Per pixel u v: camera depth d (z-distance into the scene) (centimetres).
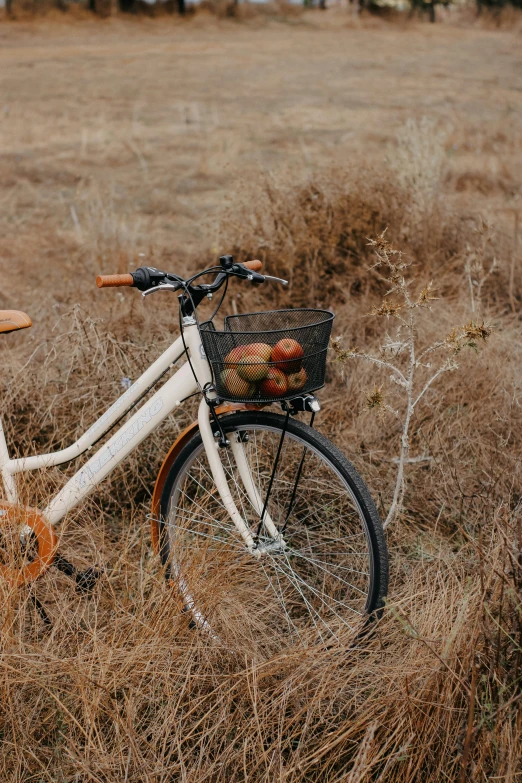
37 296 511
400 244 499
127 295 466
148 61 2212
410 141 598
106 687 221
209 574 254
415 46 2756
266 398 226
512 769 183
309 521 298
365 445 351
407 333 407
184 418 353
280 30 3372
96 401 346
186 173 932
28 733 217
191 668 235
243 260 497
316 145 1049
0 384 363
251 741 216
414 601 258
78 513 291
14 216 754
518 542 214
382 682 227
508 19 3684
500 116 1232
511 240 541
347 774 197
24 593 248
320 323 224
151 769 209
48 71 1977
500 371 378
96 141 1141
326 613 265
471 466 332
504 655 201
